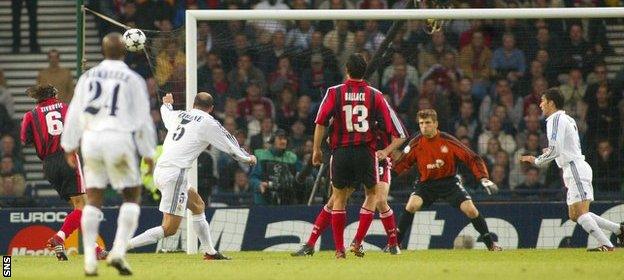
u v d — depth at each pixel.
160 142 64.94
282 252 52.34
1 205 59.59
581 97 65.62
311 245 44.12
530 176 64.06
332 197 43.84
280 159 57.47
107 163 29.28
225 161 61.34
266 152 57.78
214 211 54.03
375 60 58.75
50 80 71.81
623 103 63.03
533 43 68.44
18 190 65.94
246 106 66.00
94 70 29.67
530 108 66.56
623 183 61.31
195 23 51.03
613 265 36.81
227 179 61.28
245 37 68.44
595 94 63.53
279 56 67.88
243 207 54.19
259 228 54.03
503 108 66.50
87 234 29.77
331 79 68.06
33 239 54.16
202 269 35.00
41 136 45.16
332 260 40.59
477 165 48.78
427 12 51.72
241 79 67.19
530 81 68.25
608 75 66.12
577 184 47.34
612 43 66.81
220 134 41.16
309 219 54.03
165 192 41.03
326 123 39.75
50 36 78.56
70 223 44.84
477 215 49.50
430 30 58.78
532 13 52.06
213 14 50.97
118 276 30.70
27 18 78.81
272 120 65.00
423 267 35.47
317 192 57.06
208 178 58.22
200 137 41.09
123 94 29.31
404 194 59.84
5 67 77.12
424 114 48.44
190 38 50.78
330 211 43.97
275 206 54.16
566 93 66.12
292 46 68.69
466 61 68.75
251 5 75.44
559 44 67.56
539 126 65.94
